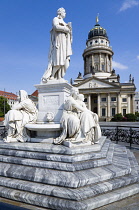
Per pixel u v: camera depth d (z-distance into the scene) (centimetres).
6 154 378
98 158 346
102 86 5462
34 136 463
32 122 457
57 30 476
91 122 385
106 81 5378
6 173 316
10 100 7556
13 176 309
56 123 443
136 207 259
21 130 444
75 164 302
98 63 6144
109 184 284
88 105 5550
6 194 275
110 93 5478
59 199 248
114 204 266
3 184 296
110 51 6262
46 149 348
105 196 266
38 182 286
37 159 338
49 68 493
